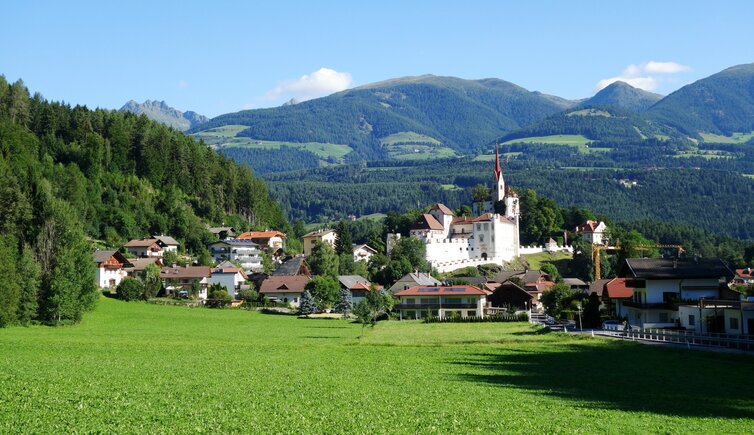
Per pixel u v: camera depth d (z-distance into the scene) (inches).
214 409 1877.5
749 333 3550.7
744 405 1958.7
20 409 1843.0
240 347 3545.8
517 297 6520.7
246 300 7239.2
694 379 2416.3
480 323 5369.1
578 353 3240.7
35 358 2960.1
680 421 1733.5
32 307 4569.4
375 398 2069.4
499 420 1755.7
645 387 2266.2
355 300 7057.1
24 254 4660.4
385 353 3309.5
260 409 1883.6
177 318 5526.6
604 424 1702.8
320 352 3344.0
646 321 4429.1
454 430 1648.6
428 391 2201.0
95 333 4234.7
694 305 4094.5
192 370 2662.4
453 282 7731.3
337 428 1664.6
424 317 6127.0
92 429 1630.2
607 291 5157.5
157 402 1971.0
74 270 4817.9
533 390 2222.0
